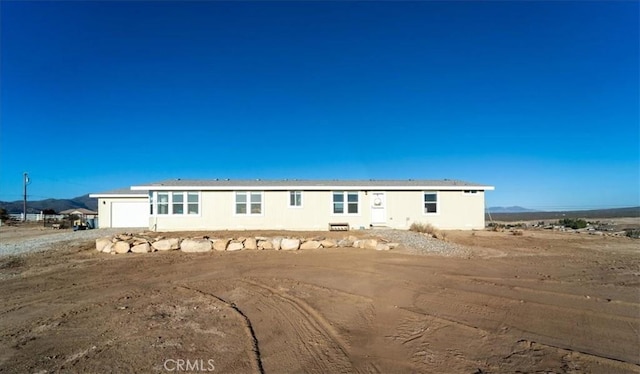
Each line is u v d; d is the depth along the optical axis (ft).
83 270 32.50
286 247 44.98
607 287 25.50
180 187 74.02
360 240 46.29
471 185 78.69
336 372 13.21
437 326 17.71
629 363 13.76
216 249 44.32
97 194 93.50
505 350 14.98
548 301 21.88
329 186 75.82
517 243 55.47
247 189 74.90
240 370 13.34
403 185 77.97
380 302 21.75
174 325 17.97
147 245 43.57
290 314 19.65
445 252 43.34
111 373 13.10
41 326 17.93
